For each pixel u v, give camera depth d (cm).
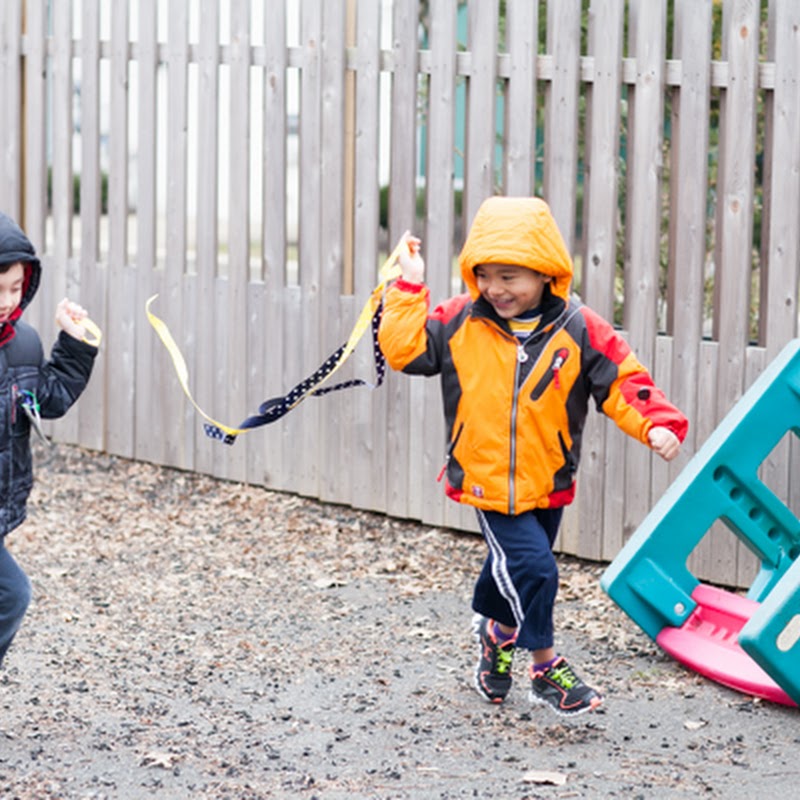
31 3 927
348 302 812
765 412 594
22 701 535
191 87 1109
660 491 707
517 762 477
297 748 490
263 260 845
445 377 510
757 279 862
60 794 446
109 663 583
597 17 705
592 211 714
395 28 773
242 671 576
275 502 843
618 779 461
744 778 463
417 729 509
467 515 779
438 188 767
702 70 677
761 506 599
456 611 661
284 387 845
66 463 922
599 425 723
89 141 920
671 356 696
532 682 512
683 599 591
